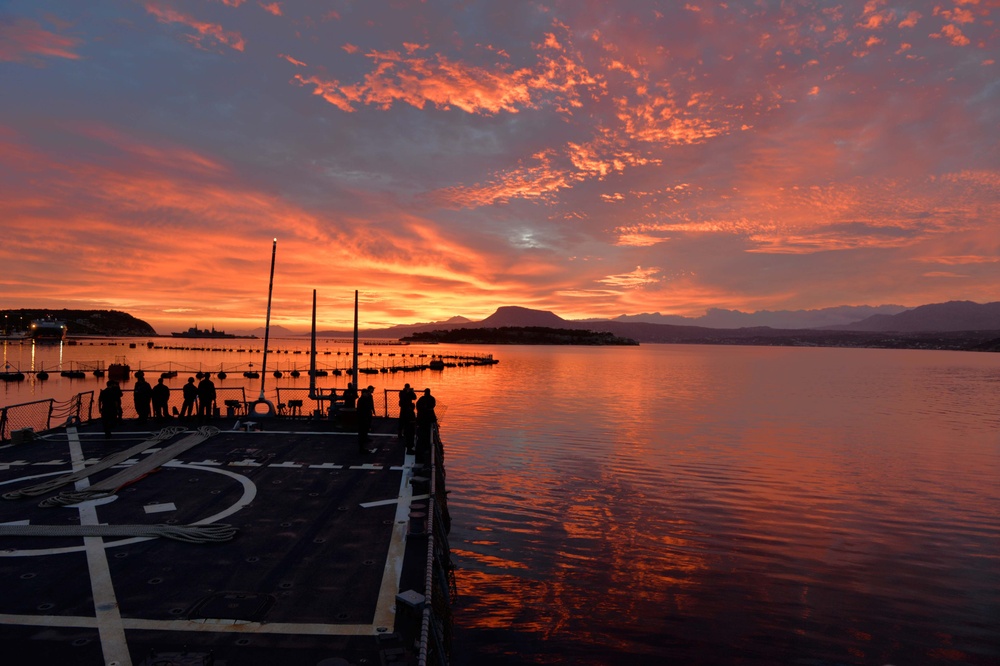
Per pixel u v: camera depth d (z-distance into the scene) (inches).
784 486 1048.8
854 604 565.3
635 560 671.8
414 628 274.5
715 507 902.4
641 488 1015.6
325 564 348.5
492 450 1378.0
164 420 847.1
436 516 443.5
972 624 526.6
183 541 379.9
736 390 3408.0
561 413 2167.8
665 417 2071.9
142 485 514.9
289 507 457.7
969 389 3764.8
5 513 429.4
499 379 4360.2
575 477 1096.2
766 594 585.3
